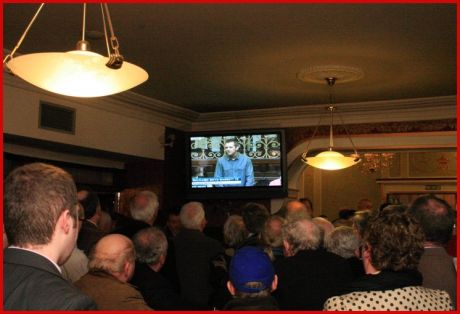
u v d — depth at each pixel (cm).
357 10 387
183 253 373
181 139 782
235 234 391
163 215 576
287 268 261
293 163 762
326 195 1294
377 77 572
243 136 722
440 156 1196
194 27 425
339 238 307
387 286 174
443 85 605
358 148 735
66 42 462
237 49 480
